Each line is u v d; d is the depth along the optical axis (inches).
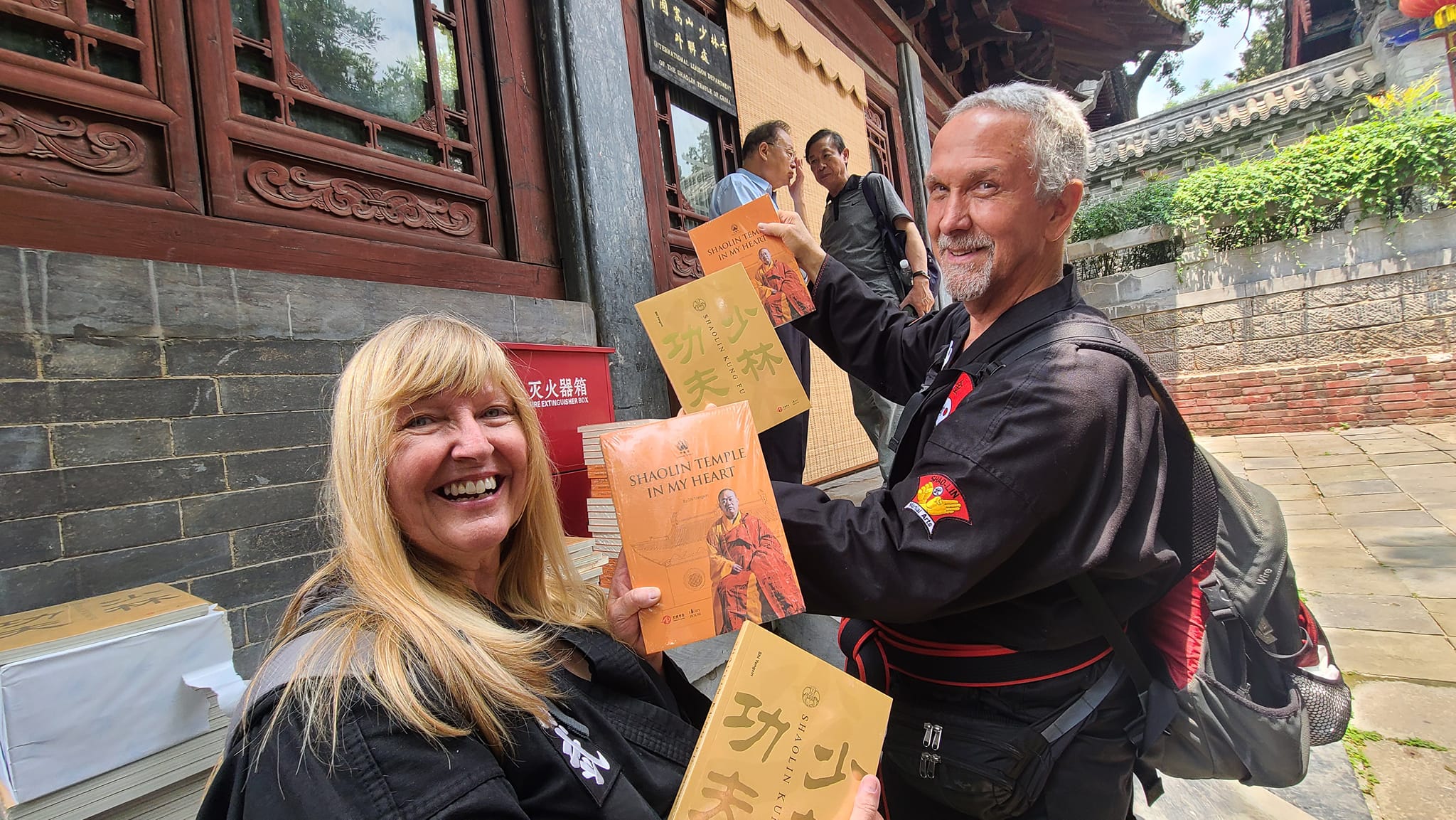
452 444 35.1
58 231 54.0
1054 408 39.4
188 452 57.4
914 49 241.3
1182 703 46.3
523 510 39.8
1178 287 339.9
